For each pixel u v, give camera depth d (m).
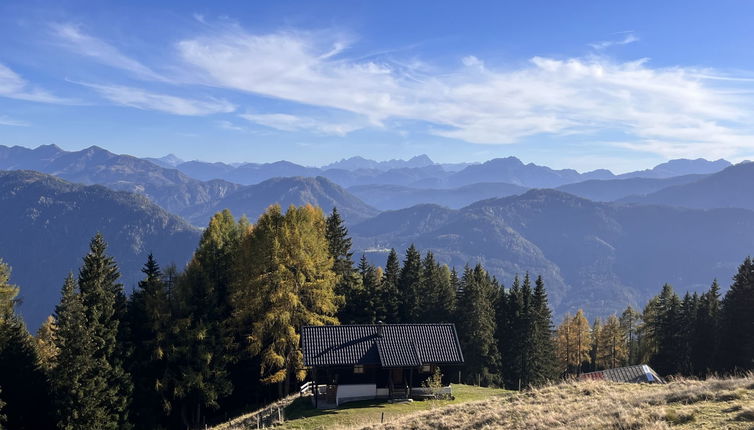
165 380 47.25
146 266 50.06
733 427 19.14
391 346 45.09
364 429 30.33
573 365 99.56
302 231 51.78
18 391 45.00
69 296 48.44
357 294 66.94
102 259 45.44
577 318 98.06
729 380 26.05
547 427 23.33
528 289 83.50
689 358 72.75
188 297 49.62
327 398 43.22
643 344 93.38
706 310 73.69
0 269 49.78
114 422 42.84
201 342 48.56
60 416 41.62
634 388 30.09
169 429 51.31
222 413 54.88
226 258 55.91
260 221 54.16
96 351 43.25
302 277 49.78
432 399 44.12
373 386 44.50
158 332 47.38
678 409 22.03
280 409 42.31
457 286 90.62
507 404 29.94
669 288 81.25
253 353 49.44
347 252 70.50
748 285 67.00
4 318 49.09
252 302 48.81
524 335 75.62
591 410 24.67
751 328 65.38
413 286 74.62
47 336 67.75
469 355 68.62
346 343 45.16
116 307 48.09
